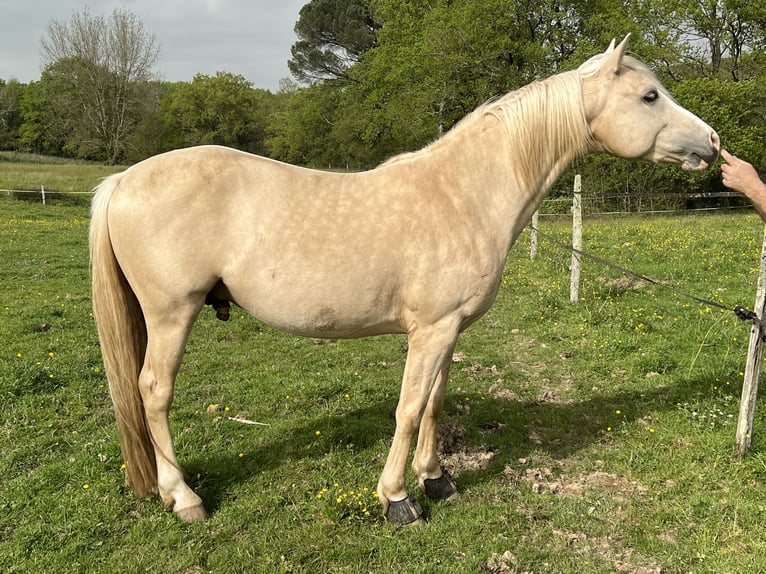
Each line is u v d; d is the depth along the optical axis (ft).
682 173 63.82
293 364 17.89
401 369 17.57
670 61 78.43
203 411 14.17
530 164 9.19
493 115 9.32
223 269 8.67
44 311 22.58
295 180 8.82
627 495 10.37
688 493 10.24
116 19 133.90
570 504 10.05
